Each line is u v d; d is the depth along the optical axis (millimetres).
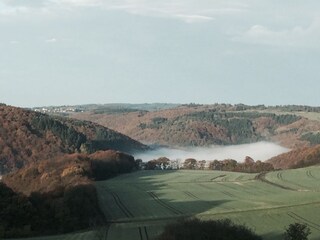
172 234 64000
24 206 85188
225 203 106750
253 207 99188
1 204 83750
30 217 84500
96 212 95250
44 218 85438
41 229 82500
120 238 73438
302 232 64375
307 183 139375
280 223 84125
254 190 129625
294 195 115125
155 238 66875
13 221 82625
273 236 75562
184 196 120188
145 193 125312
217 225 65812
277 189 130125
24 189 121250
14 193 90688
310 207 96625
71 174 122562
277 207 97562
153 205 107000
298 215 90438
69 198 90812
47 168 136000
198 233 63344
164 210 100562
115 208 103250
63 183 107500
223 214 92438
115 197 118250
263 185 138750
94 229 82625
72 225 84125
